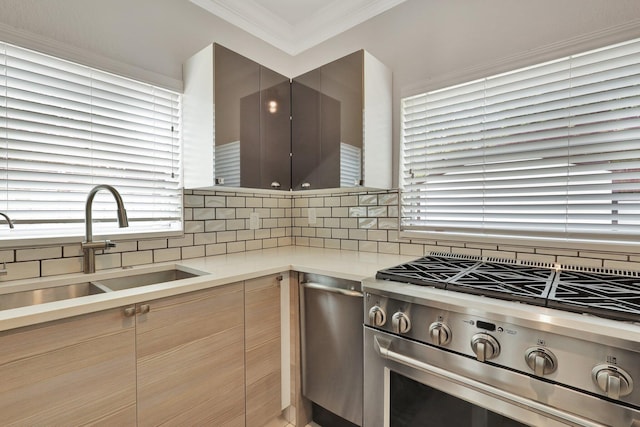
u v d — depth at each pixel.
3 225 1.30
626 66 1.28
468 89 1.69
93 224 1.55
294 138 2.03
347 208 2.19
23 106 1.34
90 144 1.52
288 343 1.66
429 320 1.11
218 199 2.02
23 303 1.22
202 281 1.28
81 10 1.45
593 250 1.34
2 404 0.83
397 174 1.92
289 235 2.52
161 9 1.73
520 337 0.92
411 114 1.89
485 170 1.65
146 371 1.12
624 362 0.77
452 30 1.71
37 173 1.38
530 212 1.52
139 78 1.64
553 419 0.87
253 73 1.81
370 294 1.29
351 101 1.71
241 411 1.44
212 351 1.32
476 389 0.99
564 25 1.39
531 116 1.51
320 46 2.36
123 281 1.51
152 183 1.74
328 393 1.54
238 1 2.04
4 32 1.25
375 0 1.99
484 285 1.11
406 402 1.20
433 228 1.83
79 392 0.97
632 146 1.28
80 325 0.97
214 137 1.59
